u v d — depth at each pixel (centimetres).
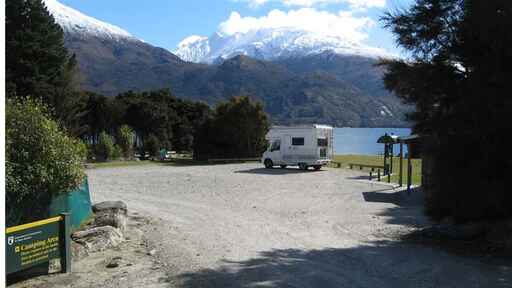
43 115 966
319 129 3450
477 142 936
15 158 855
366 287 710
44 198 924
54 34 4047
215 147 4691
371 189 2275
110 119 5831
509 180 923
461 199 962
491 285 718
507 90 893
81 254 881
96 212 1253
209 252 940
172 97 6338
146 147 4953
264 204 1739
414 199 1914
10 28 3809
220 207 1650
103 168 3634
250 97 4669
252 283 727
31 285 714
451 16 1024
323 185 2434
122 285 716
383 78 1112
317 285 719
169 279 748
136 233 1130
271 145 3625
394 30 1083
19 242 692
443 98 1037
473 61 973
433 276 767
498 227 985
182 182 2553
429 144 1028
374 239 1094
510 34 876
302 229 1228
